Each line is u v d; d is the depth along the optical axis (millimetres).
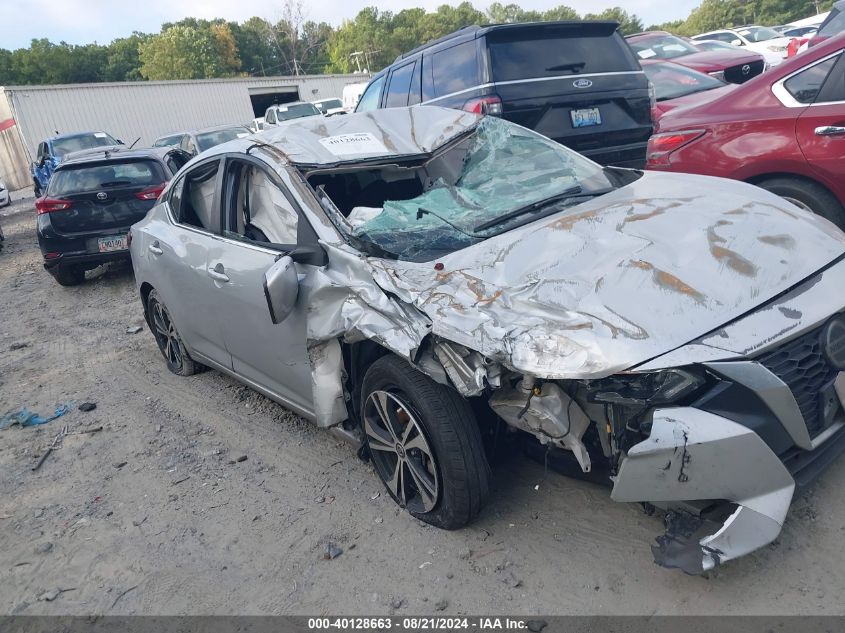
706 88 8375
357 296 3027
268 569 3049
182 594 2973
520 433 2984
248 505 3553
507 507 3143
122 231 8422
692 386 2297
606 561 2727
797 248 2805
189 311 4566
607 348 2332
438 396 2824
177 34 76438
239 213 3984
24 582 3203
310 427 4273
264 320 3641
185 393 5133
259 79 32625
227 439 4320
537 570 2752
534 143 4215
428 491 3014
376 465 3330
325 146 3781
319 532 3242
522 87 6312
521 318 2535
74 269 8844
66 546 3432
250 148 3908
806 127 4488
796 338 2469
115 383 5578
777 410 2338
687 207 3160
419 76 7430
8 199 22750
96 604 2992
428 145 3988
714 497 2324
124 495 3840
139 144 29219
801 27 18766
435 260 3004
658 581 2586
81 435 4684
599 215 3164
